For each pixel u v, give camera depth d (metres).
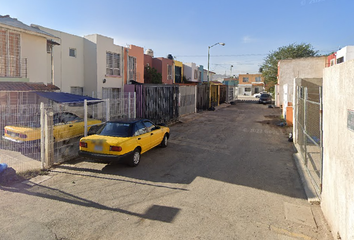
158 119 15.88
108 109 10.60
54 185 6.29
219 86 35.50
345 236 3.61
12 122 8.59
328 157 4.82
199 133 13.88
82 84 18.30
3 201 5.35
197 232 4.37
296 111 11.14
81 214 4.88
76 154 8.67
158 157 9.03
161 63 28.08
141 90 14.11
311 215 5.05
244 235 4.31
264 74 41.25
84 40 18.17
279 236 4.30
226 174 7.44
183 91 21.39
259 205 5.46
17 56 12.27
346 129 3.74
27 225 4.46
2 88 10.49
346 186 3.62
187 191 6.13
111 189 6.13
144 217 4.83
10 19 12.94
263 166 8.26
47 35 13.22
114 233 4.28
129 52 21.08
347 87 3.73
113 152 7.30
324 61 25.88
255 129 15.41
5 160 7.87
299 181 6.95
